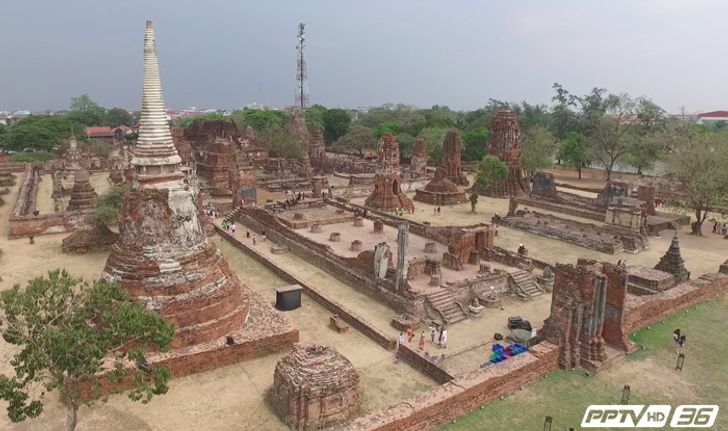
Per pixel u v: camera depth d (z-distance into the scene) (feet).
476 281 130.72
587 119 456.45
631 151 331.98
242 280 143.23
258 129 479.00
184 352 91.56
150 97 99.14
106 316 67.31
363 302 130.21
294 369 78.84
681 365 95.45
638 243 180.96
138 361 71.15
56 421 76.54
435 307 119.34
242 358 96.58
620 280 99.50
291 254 170.60
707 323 116.16
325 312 122.42
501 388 85.10
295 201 221.66
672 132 312.50
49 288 64.13
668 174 254.68
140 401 81.97
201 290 98.07
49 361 59.98
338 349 104.06
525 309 127.34
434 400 76.64
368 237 177.47
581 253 177.17
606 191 231.50
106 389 82.38
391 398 86.69
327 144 535.60
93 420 77.05
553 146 345.72
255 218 202.59
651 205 227.40
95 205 194.18
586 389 88.22
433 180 272.31
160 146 99.86
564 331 95.14
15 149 444.14
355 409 80.69
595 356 95.04
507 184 285.23
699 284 129.80
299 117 408.26
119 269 96.63
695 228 206.59
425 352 97.96
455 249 144.56
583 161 371.76
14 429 74.23
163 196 99.04
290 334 101.65
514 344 106.11
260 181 298.35
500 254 150.41
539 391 87.25
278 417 79.41
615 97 347.56
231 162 300.81
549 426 76.02
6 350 96.17
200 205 191.52
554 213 244.01
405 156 420.77
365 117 607.37
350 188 275.39
